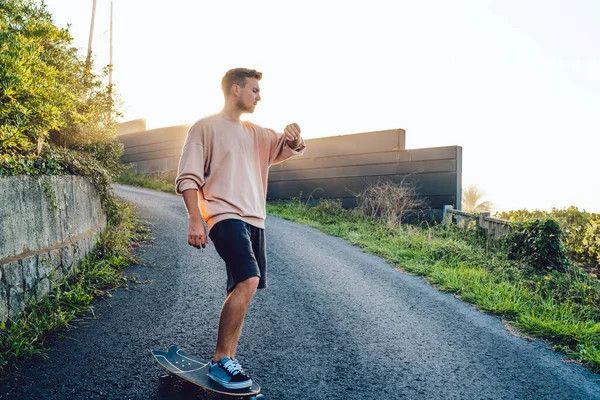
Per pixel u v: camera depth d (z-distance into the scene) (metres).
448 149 11.09
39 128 4.57
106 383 2.68
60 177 4.62
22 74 4.13
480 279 5.89
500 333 3.98
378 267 6.41
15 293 3.46
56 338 3.31
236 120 2.67
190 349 3.24
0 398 2.45
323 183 13.48
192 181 2.44
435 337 3.79
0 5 4.82
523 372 3.20
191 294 4.53
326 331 3.77
